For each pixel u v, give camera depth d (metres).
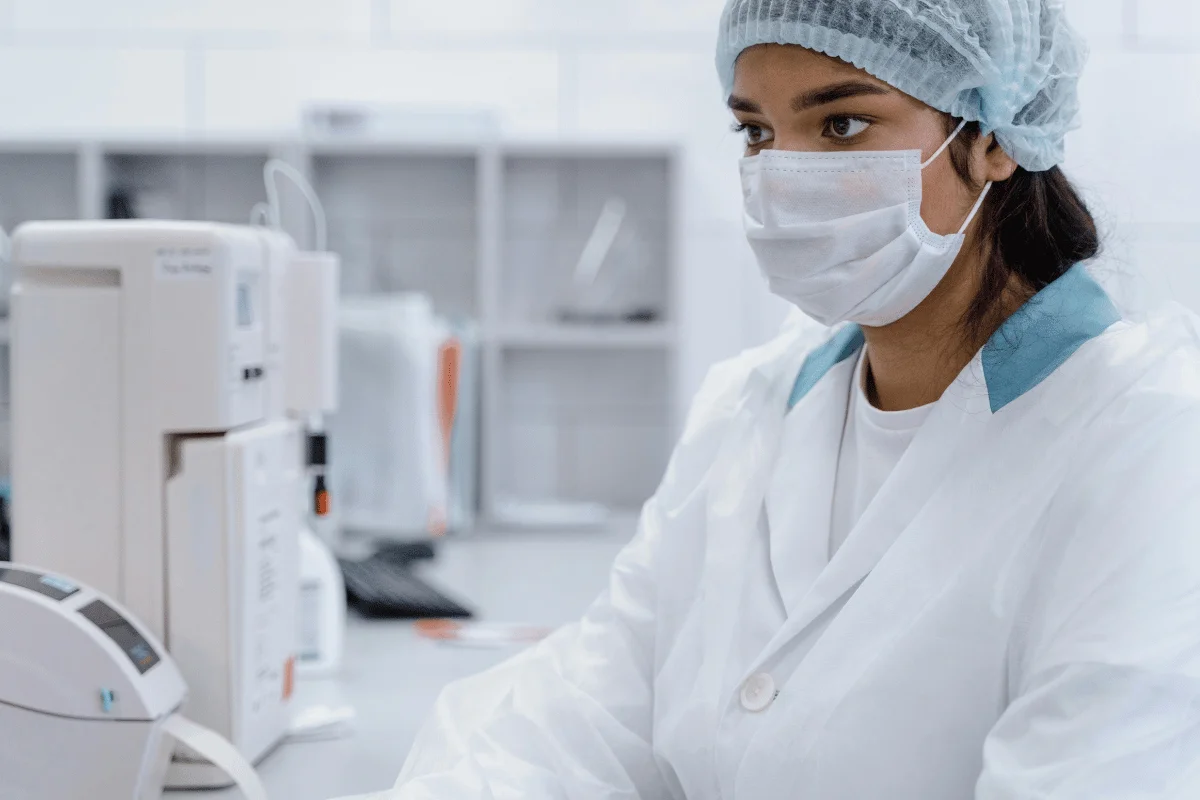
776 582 1.03
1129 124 1.86
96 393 1.32
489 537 3.00
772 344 1.25
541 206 3.98
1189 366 0.89
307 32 4.10
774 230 1.00
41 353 1.32
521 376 4.03
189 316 1.30
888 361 1.05
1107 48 2.84
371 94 4.12
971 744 0.89
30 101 4.11
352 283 3.95
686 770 1.03
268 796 1.31
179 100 4.12
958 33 0.93
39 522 1.33
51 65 4.11
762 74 0.98
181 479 1.32
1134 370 0.90
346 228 3.94
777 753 0.93
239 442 1.32
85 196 3.57
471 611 2.14
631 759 1.09
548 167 3.96
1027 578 0.88
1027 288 1.00
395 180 3.94
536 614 2.18
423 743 1.12
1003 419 0.94
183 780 1.31
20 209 3.84
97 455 1.32
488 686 1.19
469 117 3.57
